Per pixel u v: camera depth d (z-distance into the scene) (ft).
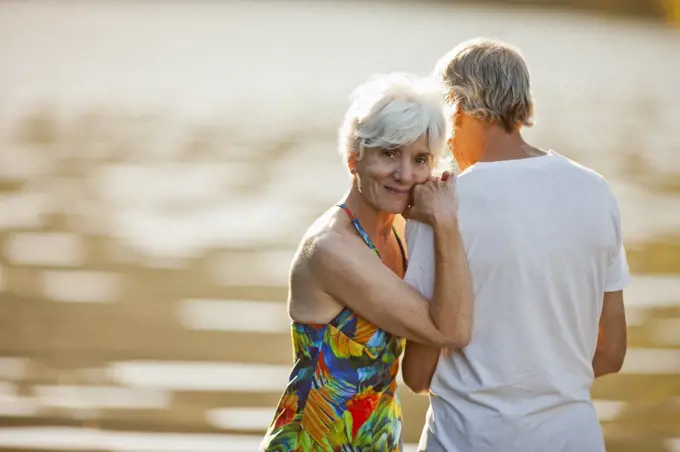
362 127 10.06
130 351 24.81
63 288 30.01
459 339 9.89
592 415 10.21
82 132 62.13
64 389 22.27
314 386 10.59
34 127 63.16
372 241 10.66
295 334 10.71
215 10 215.92
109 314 27.73
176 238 36.58
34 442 19.45
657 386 23.31
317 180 48.75
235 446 19.53
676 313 28.78
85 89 84.94
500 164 9.95
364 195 10.31
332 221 10.52
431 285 10.09
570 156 56.59
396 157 10.08
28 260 32.91
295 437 10.69
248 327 26.91
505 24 181.47
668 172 53.06
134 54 117.91
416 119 9.82
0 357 24.11
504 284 9.84
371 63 112.78
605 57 126.21
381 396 10.69
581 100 85.46
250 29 166.81
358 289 10.16
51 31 140.87
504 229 9.77
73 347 25.00
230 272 32.22
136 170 50.24
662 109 81.61
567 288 9.92
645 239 38.06
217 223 39.09
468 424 10.05
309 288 10.48
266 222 39.47
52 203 41.78
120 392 22.21
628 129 69.31
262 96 84.99
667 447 19.95
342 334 10.46
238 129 66.13
